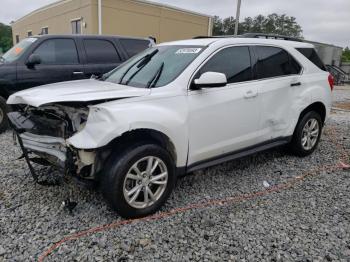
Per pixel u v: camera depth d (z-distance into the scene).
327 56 25.98
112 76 4.19
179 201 3.50
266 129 4.25
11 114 3.71
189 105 3.36
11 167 4.32
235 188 3.87
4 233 2.85
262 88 4.07
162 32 18.22
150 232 2.92
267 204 3.48
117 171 2.91
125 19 16.16
